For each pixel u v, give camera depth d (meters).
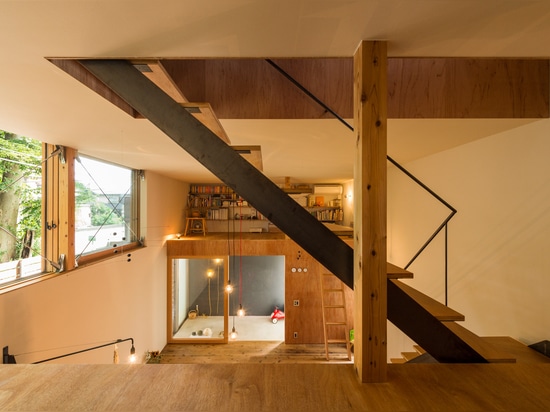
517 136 2.18
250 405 0.94
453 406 0.95
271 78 1.97
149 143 2.74
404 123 2.07
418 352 2.47
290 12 0.94
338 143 2.68
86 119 2.00
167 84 1.60
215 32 1.06
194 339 5.83
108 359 3.51
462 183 2.83
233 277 7.34
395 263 4.45
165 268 5.64
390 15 0.96
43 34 1.06
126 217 4.38
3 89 1.50
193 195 7.22
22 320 2.25
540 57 1.27
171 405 0.94
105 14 0.94
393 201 4.53
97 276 3.28
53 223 2.82
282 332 6.41
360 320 1.11
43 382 1.05
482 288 2.54
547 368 1.19
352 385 1.06
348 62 1.98
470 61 1.95
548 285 1.96
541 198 2.00
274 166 4.23
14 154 2.58
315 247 1.33
